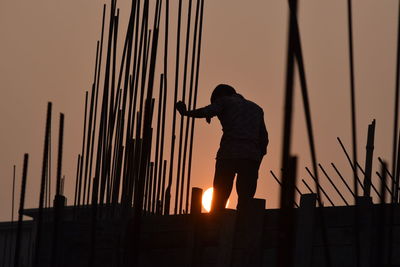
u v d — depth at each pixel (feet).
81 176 81.20
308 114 29.27
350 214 62.69
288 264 29.35
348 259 61.93
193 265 67.56
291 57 27.32
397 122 37.11
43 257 79.05
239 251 65.62
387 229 60.03
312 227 62.54
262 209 65.87
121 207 73.87
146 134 45.85
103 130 72.02
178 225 71.82
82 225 78.54
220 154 83.10
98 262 77.05
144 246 72.95
